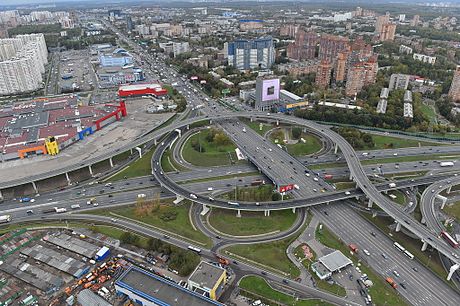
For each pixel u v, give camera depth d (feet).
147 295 542.16
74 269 626.23
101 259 651.25
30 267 637.30
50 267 638.12
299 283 605.31
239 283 604.08
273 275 622.13
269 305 561.43
